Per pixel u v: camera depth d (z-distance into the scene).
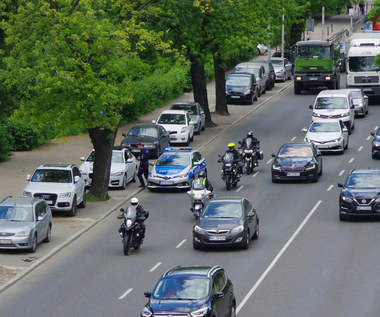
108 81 115.81
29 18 113.06
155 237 100.25
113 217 111.62
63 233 102.00
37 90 112.19
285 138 165.50
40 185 110.25
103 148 120.31
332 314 69.69
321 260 87.50
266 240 96.81
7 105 135.75
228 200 96.19
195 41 165.50
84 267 87.88
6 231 91.62
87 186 129.12
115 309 72.69
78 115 114.69
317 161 129.62
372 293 75.56
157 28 164.88
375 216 106.44
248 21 170.50
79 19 111.31
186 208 115.62
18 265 88.31
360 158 146.00
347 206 102.94
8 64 115.56
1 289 79.81
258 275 82.31
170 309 61.09
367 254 89.31
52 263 90.00
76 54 112.00
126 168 129.62
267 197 119.50
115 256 92.19
